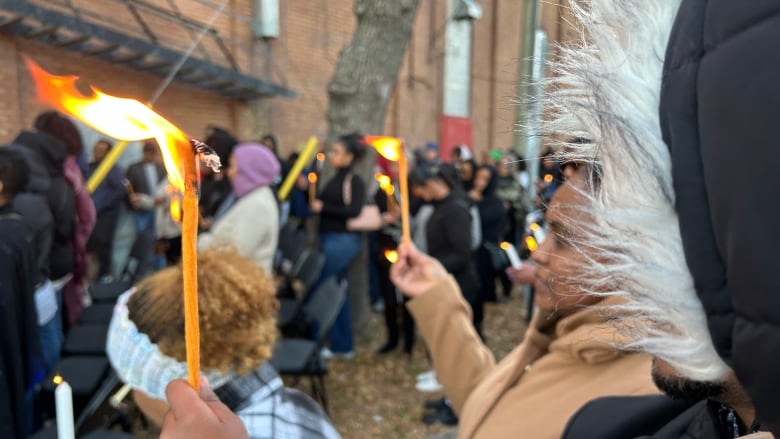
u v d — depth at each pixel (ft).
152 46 23.12
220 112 30.32
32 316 8.26
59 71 22.26
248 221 10.20
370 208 14.92
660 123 1.34
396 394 13.33
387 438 11.38
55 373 9.27
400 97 39.96
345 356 15.38
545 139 1.72
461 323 4.98
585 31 1.59
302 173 21.76
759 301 1.07
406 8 15.39
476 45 45.21
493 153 34.17
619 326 1.55
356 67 15.62
